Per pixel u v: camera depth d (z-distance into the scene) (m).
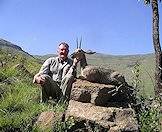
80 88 3.13
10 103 3.24
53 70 3.44
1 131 2.89
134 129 2.84
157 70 5.95
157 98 2.98
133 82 3.12
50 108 3.19
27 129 2.90
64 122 2.86
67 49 3.47
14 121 2.96
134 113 2.93
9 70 4.09
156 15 6.66
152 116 2.87
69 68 3.44
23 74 4.30
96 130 2.81
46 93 3.38
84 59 3.37
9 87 3.65
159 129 2.88
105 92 3.12
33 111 3.10
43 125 2.88
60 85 3.39
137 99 3.11
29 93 3.56
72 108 2.98
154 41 6.56
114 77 3.27
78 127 2.87
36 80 3.35
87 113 2.93
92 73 3.24
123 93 3.22
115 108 3.01
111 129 2.82
